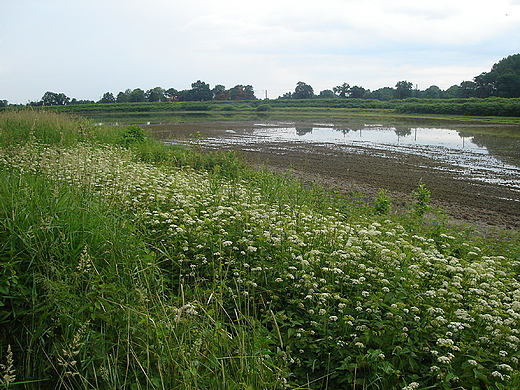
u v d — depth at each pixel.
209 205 7.44
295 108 87.19
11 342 3.46
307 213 7.67
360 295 4.62
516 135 33.47
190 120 55.09
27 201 4.64
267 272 5.06
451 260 5.41
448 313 4.29
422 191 10.06
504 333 3.90
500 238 8.32
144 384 3.26
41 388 3.23
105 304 3.62
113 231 4.71
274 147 26.08
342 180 15.91
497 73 81.94
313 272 4.91
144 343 3.47
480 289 4.74
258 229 5.80
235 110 88.38
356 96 125.88
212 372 3.38
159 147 17.41
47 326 3.45
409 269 4.88
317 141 29.97
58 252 4.02
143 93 111.50
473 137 32.53
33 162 7.64
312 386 3.80
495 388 3.46
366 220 7.75
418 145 27.61
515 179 16.47
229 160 14.92
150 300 4.02
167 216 6.13
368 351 3.83
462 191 14.27
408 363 3.88
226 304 4.66
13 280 3.56
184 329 3.68
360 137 33.22
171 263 5.30
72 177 6.07
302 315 4.59
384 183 15.45
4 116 16.52
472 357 3.65
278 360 3.95
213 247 5.30
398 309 4.08
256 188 10.05
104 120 53.66
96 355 3.30
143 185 7.96
